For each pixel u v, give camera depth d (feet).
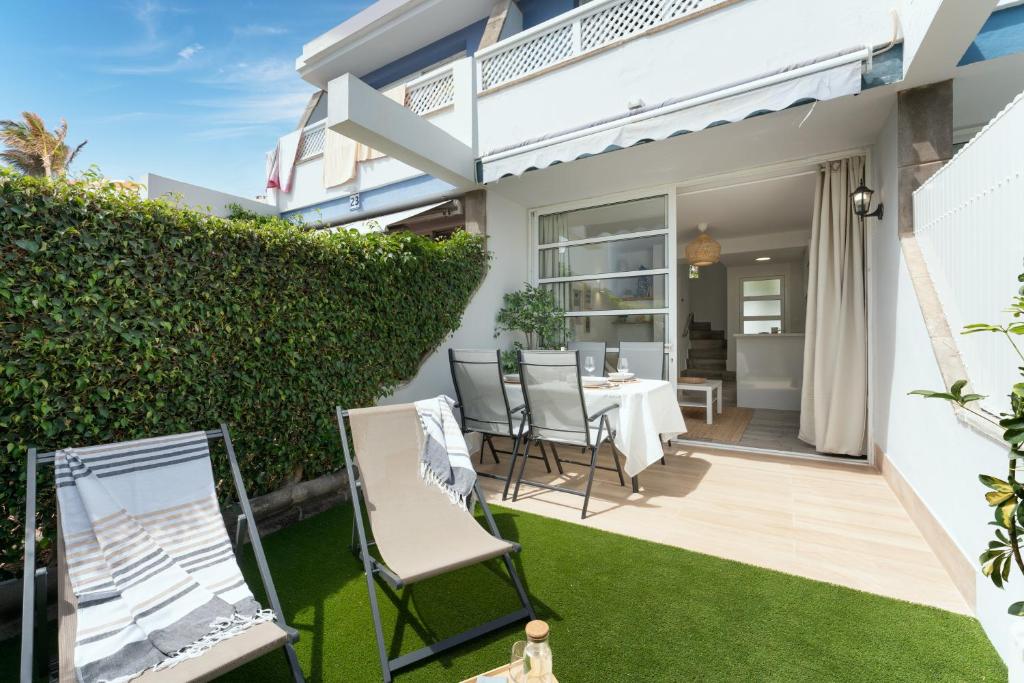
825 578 9.01
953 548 8.75
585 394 14.38
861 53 11.56
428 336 16.81
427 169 17.29
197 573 6.94
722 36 14.12
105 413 8.67
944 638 7.23
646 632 7.50
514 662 4.77
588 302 22.17
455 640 7.30
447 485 9.59
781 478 14.84
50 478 8.16
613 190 20.77
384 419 10.02
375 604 7.18
